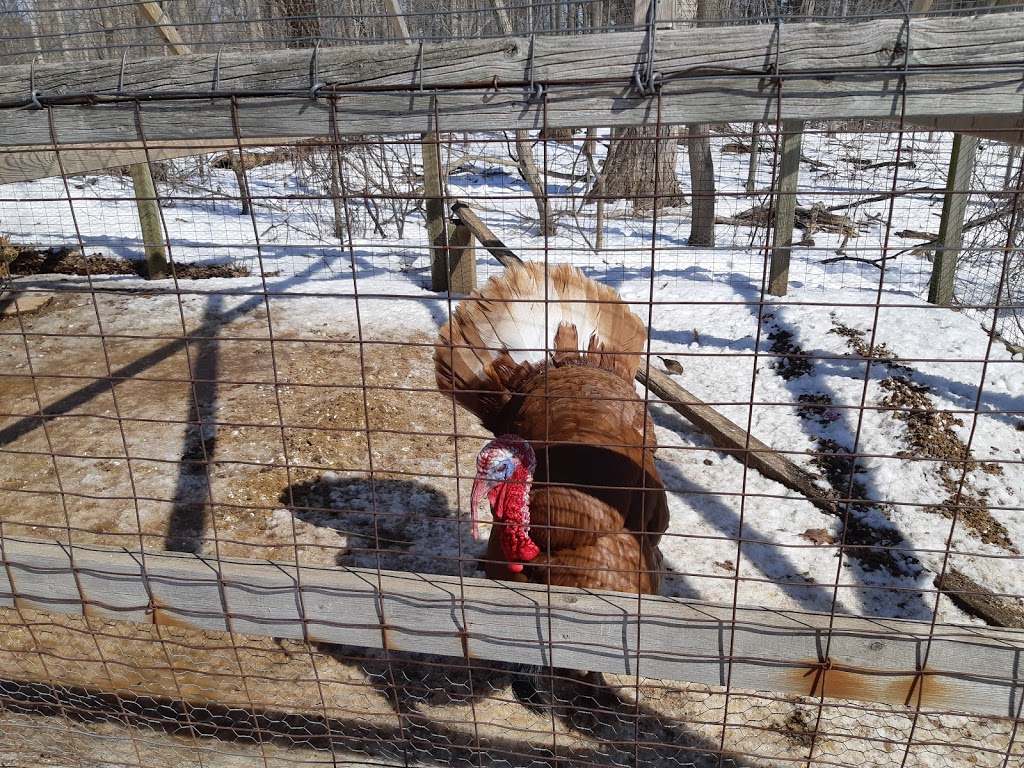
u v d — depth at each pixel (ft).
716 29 4.83
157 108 5.60
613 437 9.00
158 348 20.12
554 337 11.14
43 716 9.33
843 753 8.95
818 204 27.66
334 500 14.05
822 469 14.56
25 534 12.94
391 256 27.32
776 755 8.94
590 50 4.96
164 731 9.15
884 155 33.30
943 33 4.66
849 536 12.81
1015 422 15.44
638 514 8.98
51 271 26.48
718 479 14.60
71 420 16.70
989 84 4.70
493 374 11.10
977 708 5.93
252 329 21.21
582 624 6.24
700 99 4.95
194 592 6.86
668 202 25.43
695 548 12.59
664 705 9.75
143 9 14.80
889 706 9.56
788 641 5.97
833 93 4.82
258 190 35.17
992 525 12.89
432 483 14.55
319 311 22.27
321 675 10.23
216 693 9.79
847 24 4.74
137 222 30.50
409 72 5.19
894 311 19.95
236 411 16.97
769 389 17.60
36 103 5.70
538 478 8.59
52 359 19.61
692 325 20.48
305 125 5.43
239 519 13.43
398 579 6.64
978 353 17.71
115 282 25.20
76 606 7.16
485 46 5.07
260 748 8.86
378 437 16.12
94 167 11.69
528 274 11.40
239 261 26.55
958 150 18.97
